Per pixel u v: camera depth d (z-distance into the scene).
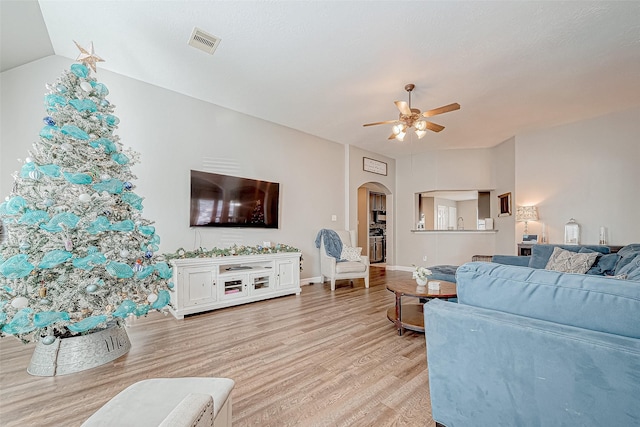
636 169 3.96
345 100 3.78
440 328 1.31
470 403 1.23
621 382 0.88
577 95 3.61
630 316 0.95
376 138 5.47
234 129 4.12
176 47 2.67
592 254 2.89
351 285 4.98
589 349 0.93
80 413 1.53
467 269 1.36
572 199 4.51
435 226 7.39
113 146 2.20
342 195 5.79
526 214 4.82
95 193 2.07
